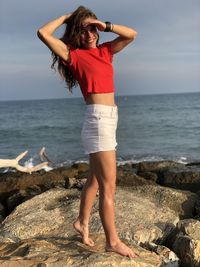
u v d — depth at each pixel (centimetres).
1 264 429
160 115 5884
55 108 9656
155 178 1206
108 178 445
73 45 440
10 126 4891
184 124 4478
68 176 1230
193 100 11950
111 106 438
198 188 1108
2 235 607
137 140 3275
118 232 589
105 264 437
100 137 435
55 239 525
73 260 442
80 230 500
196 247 526
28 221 643
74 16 434
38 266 428
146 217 646
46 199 748
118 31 436
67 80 470
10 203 985
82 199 493
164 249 528
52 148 2939
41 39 425
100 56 438
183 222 591
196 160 2233
